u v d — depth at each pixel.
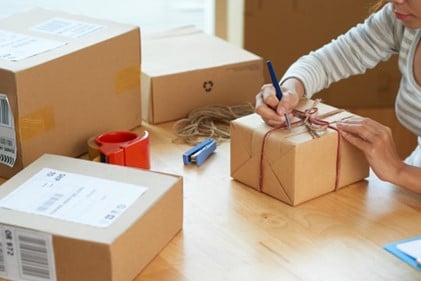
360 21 2.34
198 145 1.49
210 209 1.26
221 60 1.74
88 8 2.38
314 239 1.16
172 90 1.65
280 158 1.26
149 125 1.66
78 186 1.14
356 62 1.62
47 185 1.14
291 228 1.20
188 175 1.40
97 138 1.43
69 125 1.44
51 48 1.41
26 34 1.50
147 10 2.45
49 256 1.01
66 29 1.54
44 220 1.03
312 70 1.58
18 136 1.33
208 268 1.08
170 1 2.46
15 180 1.16
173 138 1.58
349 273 1.07
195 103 1.70
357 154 1.33
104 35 1.51
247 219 1.23
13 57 1.35
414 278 1.05
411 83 1.50
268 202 1.29
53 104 1.38
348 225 1.21
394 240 1.16
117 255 0.99
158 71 1.65
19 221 1.02
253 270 1.07
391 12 1.55
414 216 1.24
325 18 2.32
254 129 1.30
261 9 2.29
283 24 2.32
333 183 1.32
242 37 2.34
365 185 1.36
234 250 1.13
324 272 1.07
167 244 1.14
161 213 1.11
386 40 1.58
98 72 1.48
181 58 1.75
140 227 1.04
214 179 1.38
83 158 1.47
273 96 1.35
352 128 1.30
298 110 1.36
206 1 2.50
